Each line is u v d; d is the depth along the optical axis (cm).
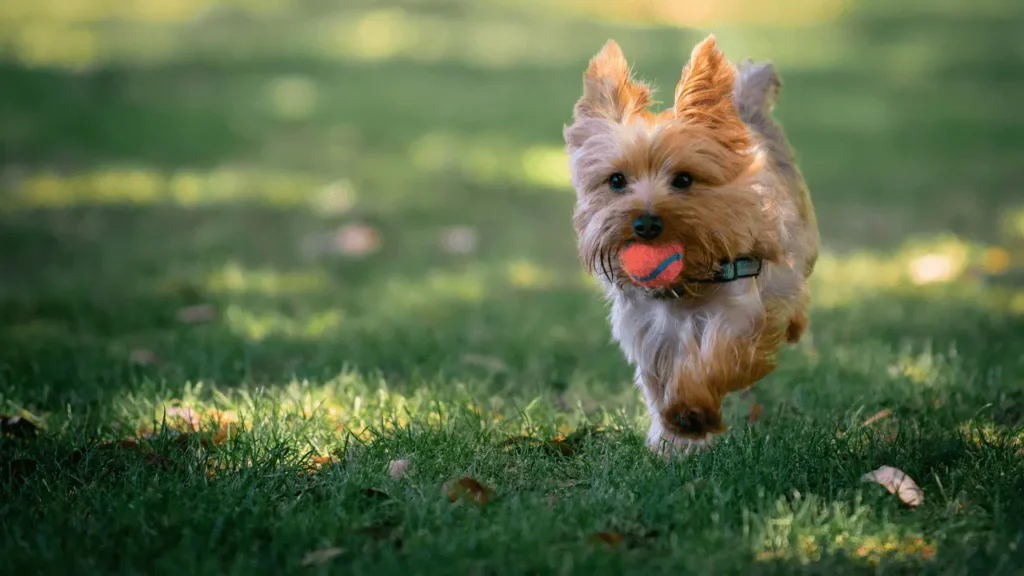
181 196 1332
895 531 437
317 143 1647
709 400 480
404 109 1895
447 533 430
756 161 499
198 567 407
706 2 3183
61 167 1460
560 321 841
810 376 662
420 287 959
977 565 403
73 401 632
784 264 521
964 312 828
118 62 2245
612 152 491
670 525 446
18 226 1180
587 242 499
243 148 1608
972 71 2270
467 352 739
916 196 1341
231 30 2719
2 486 494
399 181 1436
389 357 724
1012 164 1512
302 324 825
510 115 1858
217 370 685
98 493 471
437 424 571
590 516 451
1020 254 1060
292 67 2269
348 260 1072
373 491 476
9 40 2436
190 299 900
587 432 567
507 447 544
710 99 491
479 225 1232
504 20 2959
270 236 1162
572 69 2264
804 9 3127
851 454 515
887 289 935
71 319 846
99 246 1109
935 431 548
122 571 408
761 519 444
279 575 405
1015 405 607
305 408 607
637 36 2662
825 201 1325
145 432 573
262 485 488
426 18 2972
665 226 474
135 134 1658
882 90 2077
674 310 510
